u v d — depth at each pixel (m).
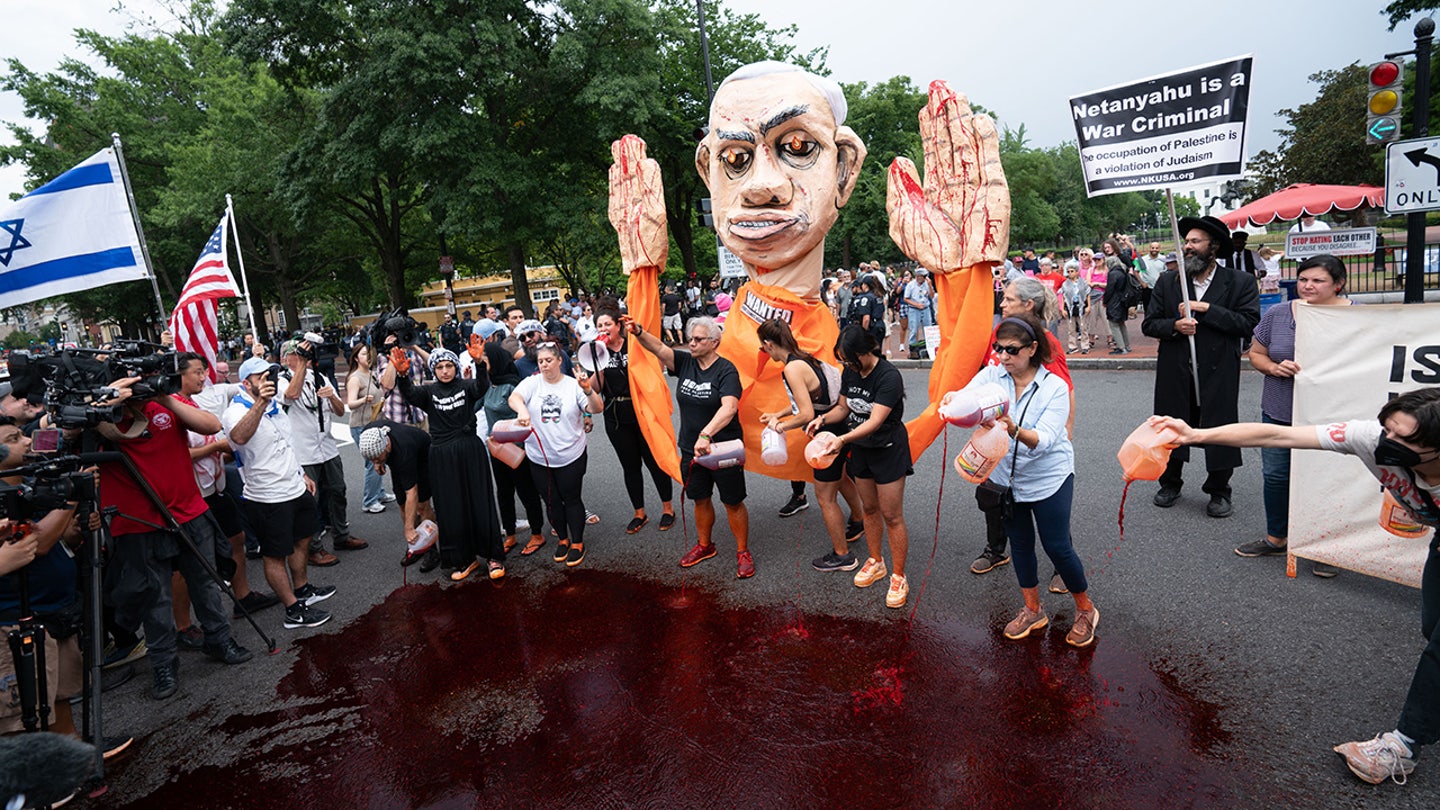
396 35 18.27
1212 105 4.66
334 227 27.23
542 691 3.81
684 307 16.84
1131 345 12.43
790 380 4.53
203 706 4.02
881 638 3.94
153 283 5.84
